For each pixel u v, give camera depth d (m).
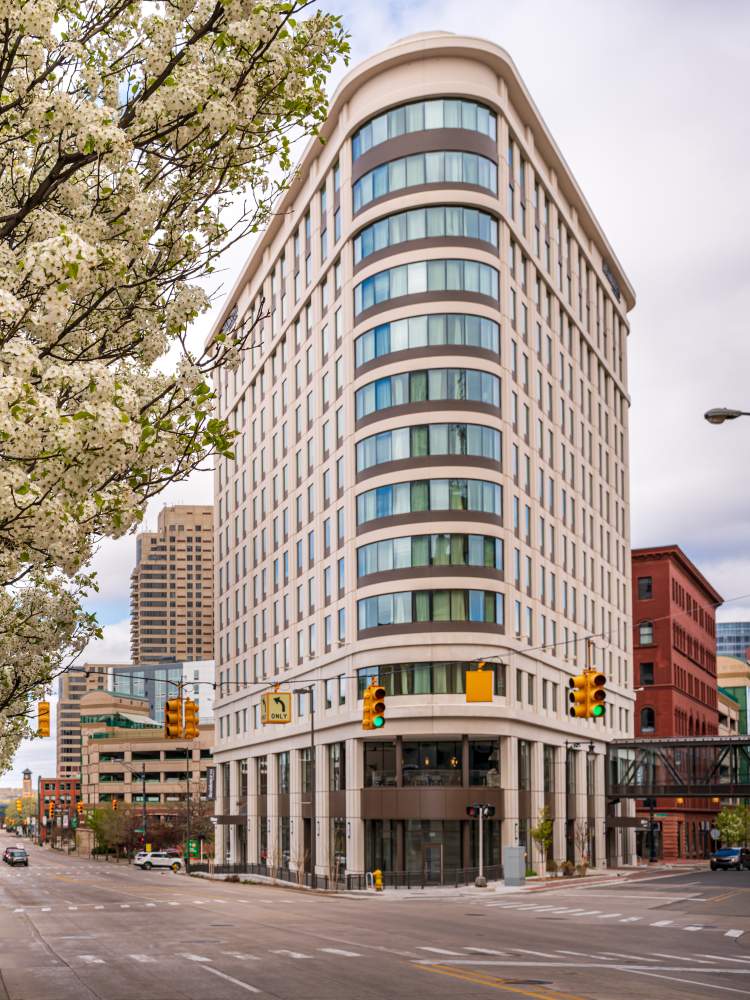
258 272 90.81
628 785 86.69
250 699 89.31
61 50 9.77
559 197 80.06
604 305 94.19
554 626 74.19
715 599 140.38
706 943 26.39
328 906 42.31
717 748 87.94
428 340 62.34
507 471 64.12
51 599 19.56
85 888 62.00
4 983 19.20
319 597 71.88
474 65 64.94
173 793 164.88
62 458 8.27
